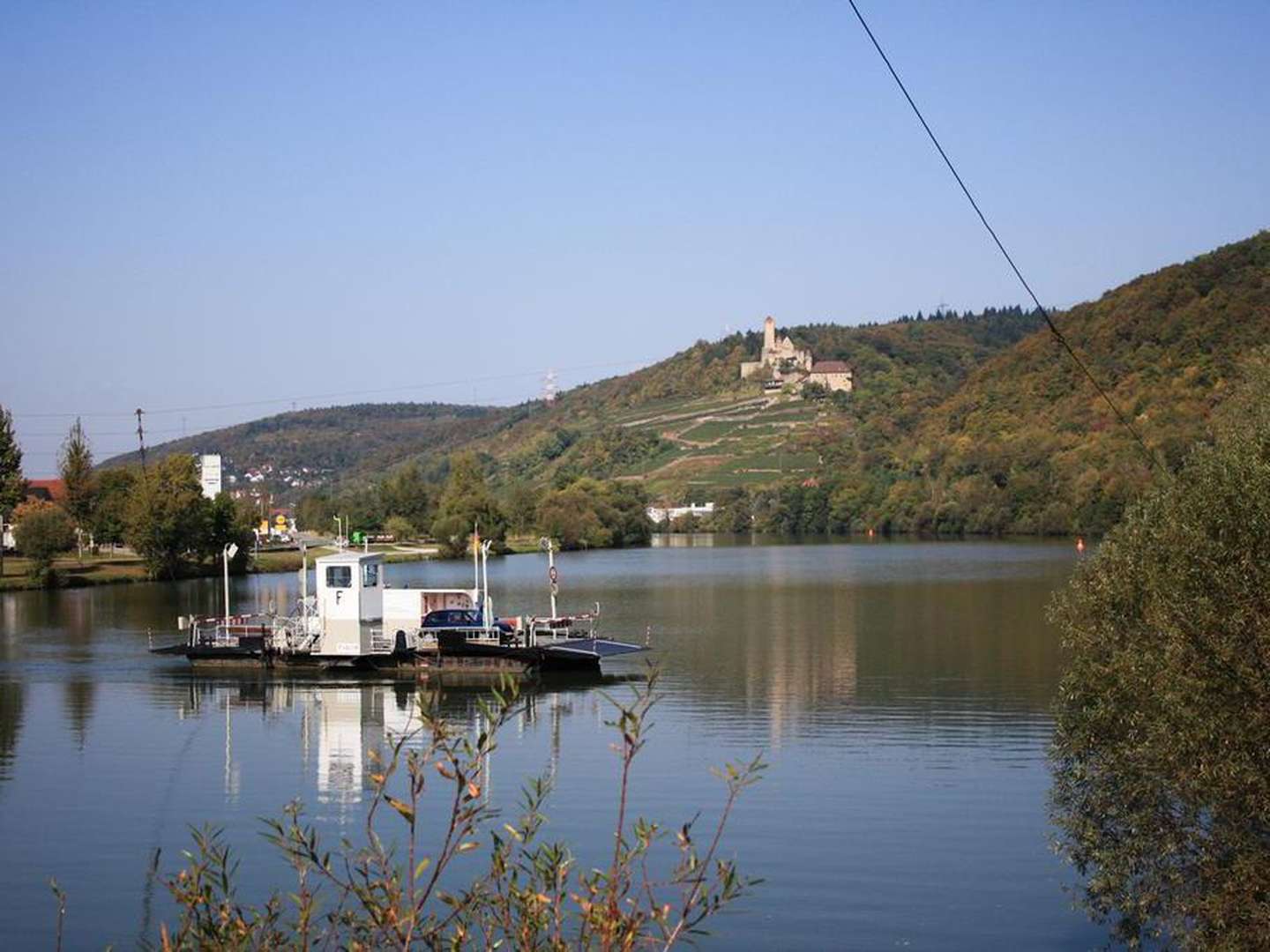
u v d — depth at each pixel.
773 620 107.75
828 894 36.91
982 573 154.38
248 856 40.72
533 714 63.34
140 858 40.94
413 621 80.38
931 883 37.75
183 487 165.88
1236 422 43.03
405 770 51.56
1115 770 32.00
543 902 17.12
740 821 43.81
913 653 84.62
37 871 39.75
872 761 52.44
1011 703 65.31
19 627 106.75
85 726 62.16
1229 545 29.22
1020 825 43.12
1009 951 33.16
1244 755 27.30
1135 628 32.91
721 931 34.28
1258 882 27.34
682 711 63.84
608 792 47.62
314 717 64.38
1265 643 27.75
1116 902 31.62
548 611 118.44
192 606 125.69
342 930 29.67
